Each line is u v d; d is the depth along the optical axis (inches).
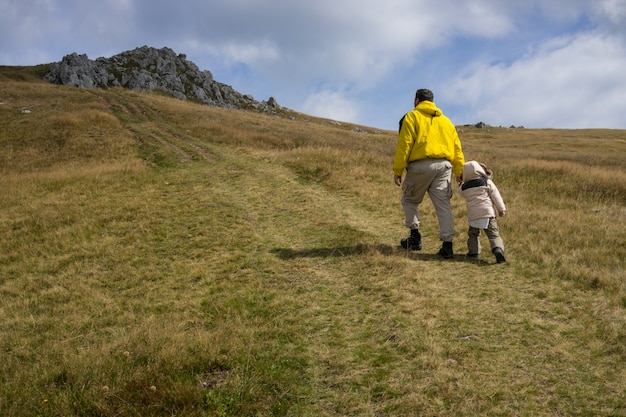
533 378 113.8
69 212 361.7
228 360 127.7
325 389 115.3
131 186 450.9
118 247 273.7
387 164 522.9
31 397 115.0
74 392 114.7
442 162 210.1
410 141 209.8
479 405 103.3
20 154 734.5
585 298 158.1
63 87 1547.7
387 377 118.0
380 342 137.4
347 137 1338.6
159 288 206.4
